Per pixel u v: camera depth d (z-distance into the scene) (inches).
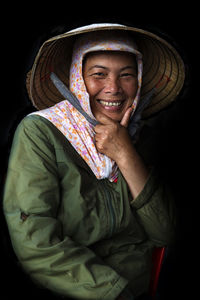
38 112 58.1
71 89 62.5
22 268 52.1
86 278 50.1
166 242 62.7
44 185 52.4
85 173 56.4
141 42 65.5
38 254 49.7
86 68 59.5
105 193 57.4
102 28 52.3
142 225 61.7
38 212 50.9
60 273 49.9
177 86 67.9
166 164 71.6
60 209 55.7
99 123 60.6
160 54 65.1
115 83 58.6
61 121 58.4
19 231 50.1
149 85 70.1
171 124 76.9
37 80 62.4
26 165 52.6
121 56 58.6
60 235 52.9
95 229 55.4
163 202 60.9
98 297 49.7
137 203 59.1
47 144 54.6
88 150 58.8
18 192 51.7
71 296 50.1
